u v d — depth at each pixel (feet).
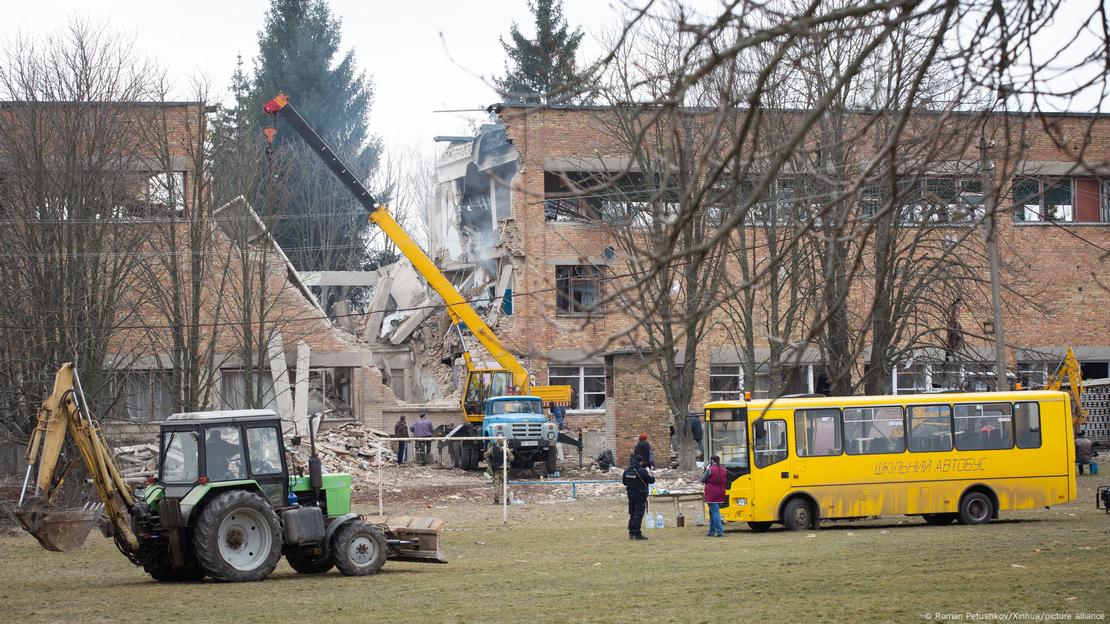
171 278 223.10
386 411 283.18
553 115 266.77
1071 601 76.28
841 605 77.92
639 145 37.01
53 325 185.88
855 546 120.67
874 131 145.07
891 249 187.93
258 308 265.75
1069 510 165.58
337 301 411.54
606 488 209.77
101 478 105.19
